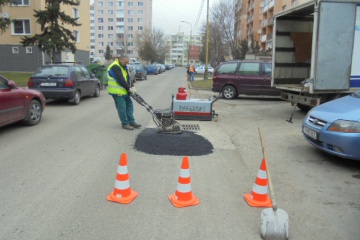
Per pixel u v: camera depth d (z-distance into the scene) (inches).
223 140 270.7
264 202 151.8
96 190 163.0
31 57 1225.4
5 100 269.9
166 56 4431.6
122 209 144.0
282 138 282.4
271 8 1918.1
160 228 129.0
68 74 450.6
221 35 1738.4
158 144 245.6
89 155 220.7
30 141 255.6
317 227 133.3
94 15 4446.4
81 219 134.3
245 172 195.2
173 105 356.5
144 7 4375.0
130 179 178.9
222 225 132.7
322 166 208.8
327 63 328.5
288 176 190.7
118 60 299.6
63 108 437.1
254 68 546.9
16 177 178.2
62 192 159.8
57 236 121.6
